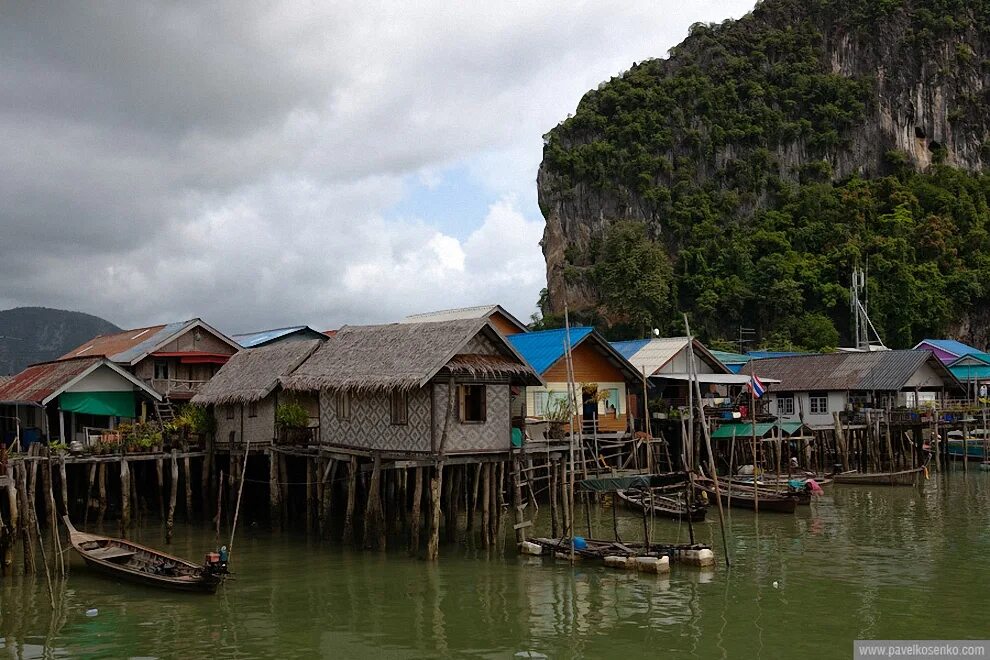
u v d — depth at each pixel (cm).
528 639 1838
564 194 12225
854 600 2111
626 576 2359
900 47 13088
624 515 3472
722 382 4484
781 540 2892
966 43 13412
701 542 2864
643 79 12656
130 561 2417
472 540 2886
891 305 9412
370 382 2661
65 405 3422
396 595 2186
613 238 10594
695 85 12438
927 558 2588
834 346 8962
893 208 10819
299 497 3394
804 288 9850
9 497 2405
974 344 9594
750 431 4172
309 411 3170
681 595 2158
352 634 1883
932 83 12912
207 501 3400
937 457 4978
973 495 3997
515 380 2758
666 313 10256
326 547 2791
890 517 3372
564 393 3944
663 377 4397
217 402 3353
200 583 2180
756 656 1725
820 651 1752
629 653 1745
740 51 13150
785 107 12494
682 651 1755
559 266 12075
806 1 13962
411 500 3347
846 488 4278
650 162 11825
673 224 11312
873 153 12494
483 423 2653
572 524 2527
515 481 2755
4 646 1816
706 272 10575
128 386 3581
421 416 2598
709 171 11956
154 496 3631
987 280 9569
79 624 1964
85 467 3409
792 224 10944
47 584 2291
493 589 2231
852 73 13238
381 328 3039
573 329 4112
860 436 4894
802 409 5356
